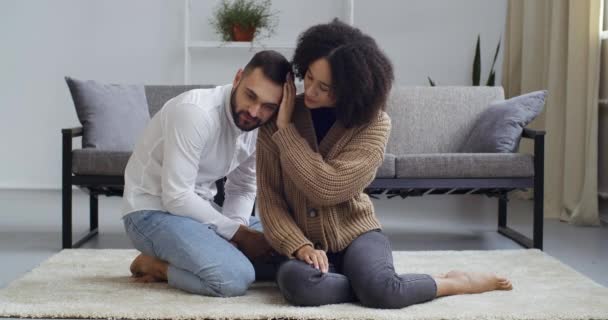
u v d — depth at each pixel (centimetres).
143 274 231
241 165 234
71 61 521
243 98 199
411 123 388
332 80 182
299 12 523
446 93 395
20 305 193
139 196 214
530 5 465
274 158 204
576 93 397
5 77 520
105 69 523
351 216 208
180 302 198
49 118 523
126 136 340
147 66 523
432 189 329
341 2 523
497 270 253
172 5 520
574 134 397
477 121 373
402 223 393
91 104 337
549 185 420
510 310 193
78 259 266
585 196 385
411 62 530
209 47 518
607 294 216
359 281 192
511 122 338
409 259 274
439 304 198
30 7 516
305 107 203
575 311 194
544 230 368
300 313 185
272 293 211
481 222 396
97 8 519
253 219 251
